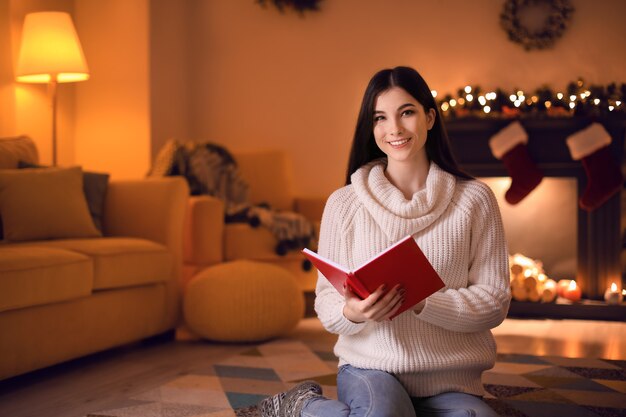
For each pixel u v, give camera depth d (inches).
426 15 189.8
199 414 86.7
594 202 161.2
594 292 164.7
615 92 165.8
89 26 185.9
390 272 51.3
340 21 196.5
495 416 53.6
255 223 159.0
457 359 58.7
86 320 111.7
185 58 202.5
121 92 183.5
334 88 197.3
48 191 126.6
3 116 159.5
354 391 56.3
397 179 64.1
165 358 119.7
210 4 204.8
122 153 183.5
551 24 179.6
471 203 61.7
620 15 177.8
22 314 98.8
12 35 161.2
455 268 60.8
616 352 122.9
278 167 188.5
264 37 201.6
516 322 155.2
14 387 100.6
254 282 130.7
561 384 100.8
